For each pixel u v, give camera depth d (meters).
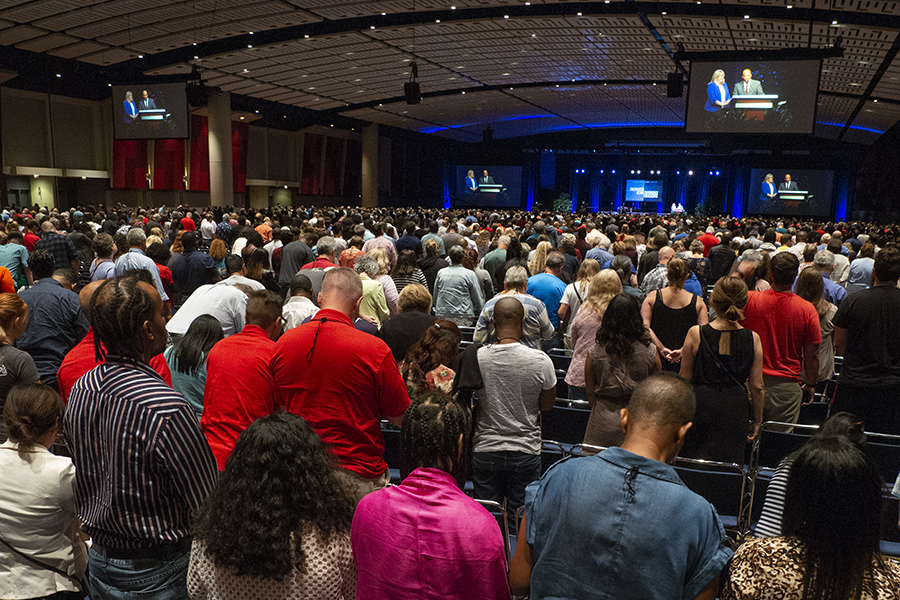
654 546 1.60
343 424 2.56
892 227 24.53
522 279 4.98
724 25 20.61
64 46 23.39
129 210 23.02
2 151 25.28
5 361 3.52
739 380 3.30
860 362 4.05
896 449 3.29
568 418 4.06
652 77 30.77
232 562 1.71
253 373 2.87
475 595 1.67
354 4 19.86
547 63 28.50
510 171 48.28
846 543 1.48
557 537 1.69
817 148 44.97
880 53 22.14
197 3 18.88
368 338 2.60
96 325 2.03
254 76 28.31
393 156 47.56
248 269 5.76
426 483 1.74
